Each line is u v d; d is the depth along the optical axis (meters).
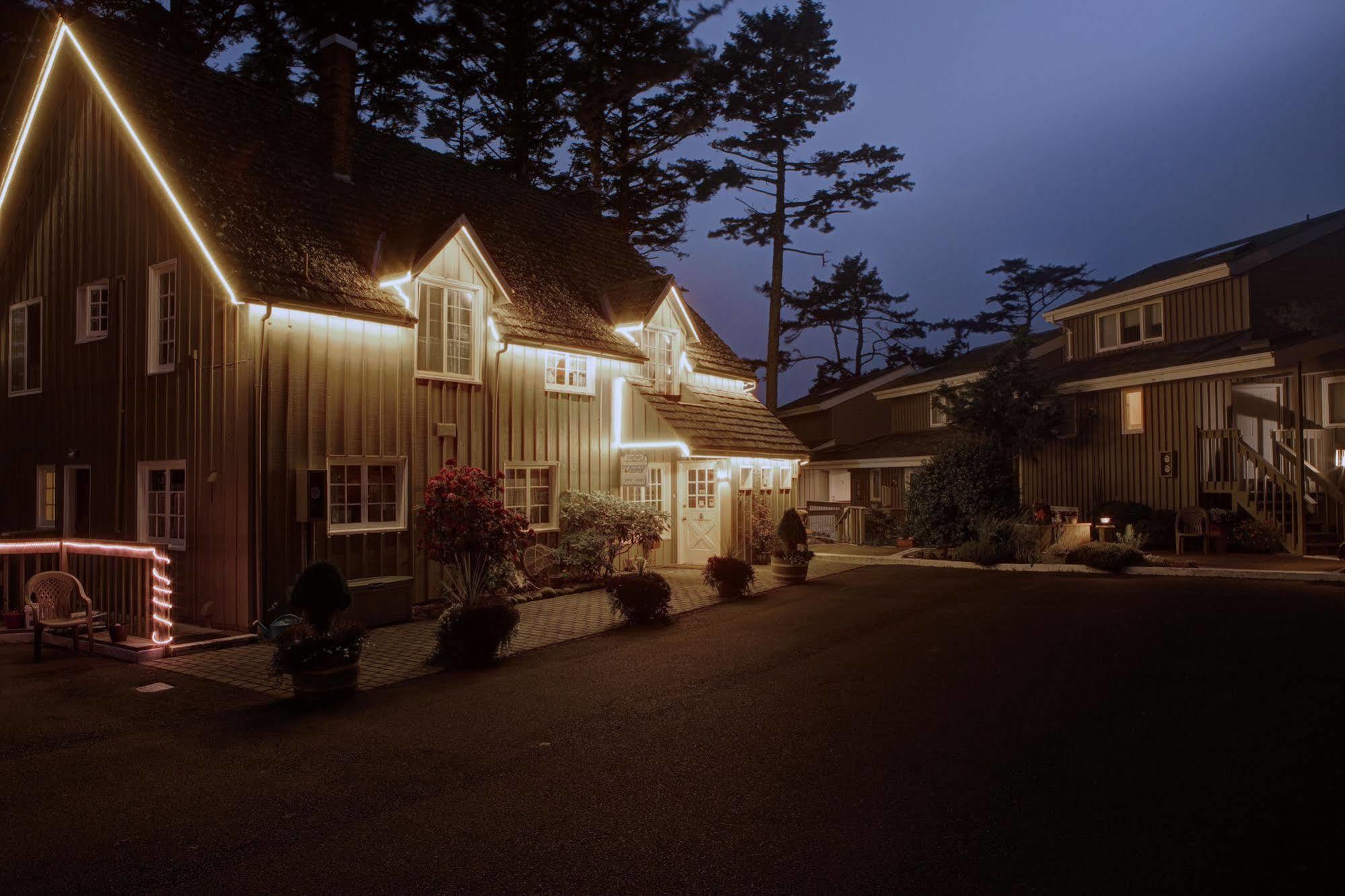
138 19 20.27
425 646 10.34
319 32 21.58
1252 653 8.69
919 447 28.06
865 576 16.67
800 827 4.72
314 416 11.59
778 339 35.47
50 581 10.11
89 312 13.83
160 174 11.68
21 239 15.27
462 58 25.64
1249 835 4.49
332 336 11.88
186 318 11.87
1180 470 19.42
